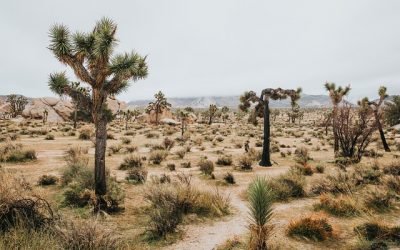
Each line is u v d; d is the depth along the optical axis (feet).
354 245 21.50
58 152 73.92
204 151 91.61
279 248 20.39
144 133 164.25
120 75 28.12
